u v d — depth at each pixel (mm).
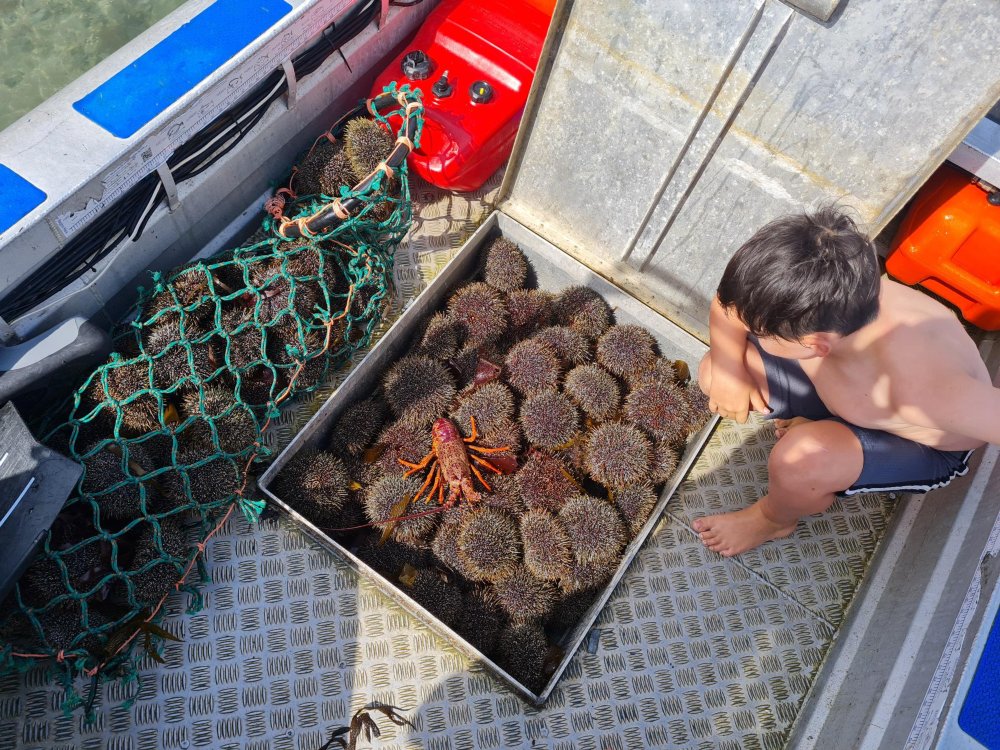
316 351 1342
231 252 1428
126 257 1313
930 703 992
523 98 1564
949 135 1131
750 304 965
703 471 1439
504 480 1323
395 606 1271
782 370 1223
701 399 1419
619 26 1276
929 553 1233
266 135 1436
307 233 1359
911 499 1375
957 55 1057
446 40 1602
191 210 1387
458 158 1528
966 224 1437
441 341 1435
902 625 1170
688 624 1298
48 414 1234
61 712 1143
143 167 1201
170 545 1172
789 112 1227
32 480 1046
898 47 1088
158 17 1627
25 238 1085
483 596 1243
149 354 1270
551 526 1251
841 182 1262
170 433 1184
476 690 1218
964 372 1024
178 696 1180
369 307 1438
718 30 1195
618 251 1556
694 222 1434
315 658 1225
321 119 1578
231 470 1238
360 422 1372
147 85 1191
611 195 1483
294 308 1320
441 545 1267
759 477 1437
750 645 1288
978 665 961
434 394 1369
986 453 1264
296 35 1324
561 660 1236
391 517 1270
